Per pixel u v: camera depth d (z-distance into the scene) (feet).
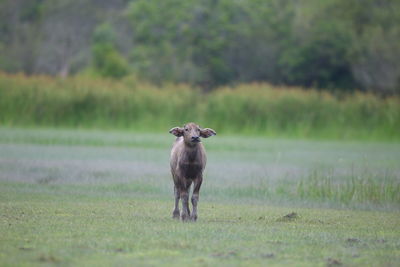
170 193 231.91
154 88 573.74
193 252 133.90
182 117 540.52
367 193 226.58
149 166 295.89
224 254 132.98
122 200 212.84
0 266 118.52
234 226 167.12
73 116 529.04
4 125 515.09
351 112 554.87
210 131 181.88
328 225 175.42
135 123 530.68
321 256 134.00
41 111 526.16
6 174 260.01
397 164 326.85
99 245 137.80
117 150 365.20
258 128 542.57
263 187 239.91
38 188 230.89
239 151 390.42
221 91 571.69
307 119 547.08
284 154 377.09
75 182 247.29
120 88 552.82
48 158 313.53
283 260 129.29
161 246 138.72
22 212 178.70
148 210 192.65
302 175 263.29
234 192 234.79
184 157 175.73
